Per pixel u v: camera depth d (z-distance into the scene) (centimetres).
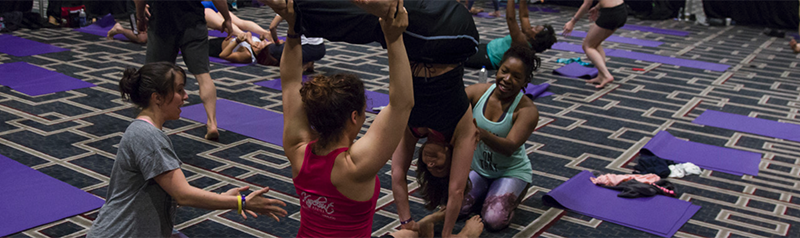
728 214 367
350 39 236
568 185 389
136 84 221
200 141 470
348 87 192
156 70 221
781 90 705
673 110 607
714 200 387
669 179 420
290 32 207
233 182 395
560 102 625
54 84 620
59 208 342
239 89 633
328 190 197
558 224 348
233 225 335
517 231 338
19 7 955
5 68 678
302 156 204
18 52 769
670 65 834
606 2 673
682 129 544
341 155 195
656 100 645
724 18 1267
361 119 200
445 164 293
